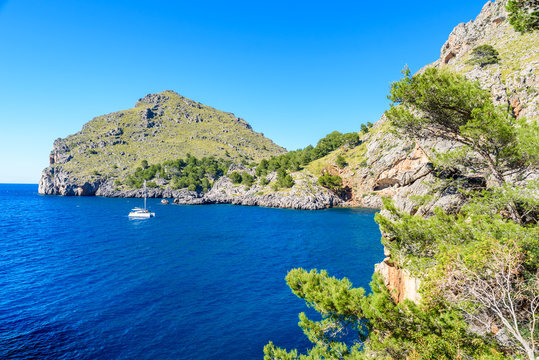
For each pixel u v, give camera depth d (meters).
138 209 124.12
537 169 14.41
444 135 17.69
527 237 10.27
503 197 13.35
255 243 67.38
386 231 14.92
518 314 10.16
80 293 36.12
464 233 12.70
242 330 27.41
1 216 114.00
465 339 9.52
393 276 23.23
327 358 12.39
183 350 24.03
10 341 24.67
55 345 24.31
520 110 64.19
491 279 9.74
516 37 101.06
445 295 10.08
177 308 32.03
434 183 19.50
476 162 16.39
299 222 101.25
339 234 78.00
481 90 14.76
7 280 40.97
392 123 18.55
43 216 115.31
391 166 133.38
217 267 48.06
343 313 11.20
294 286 12.89
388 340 10.77
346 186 161.38
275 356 14.27
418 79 16.14
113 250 60.28
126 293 36.22
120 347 24.27
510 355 8.95
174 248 62.41
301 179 166.25
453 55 145.12
